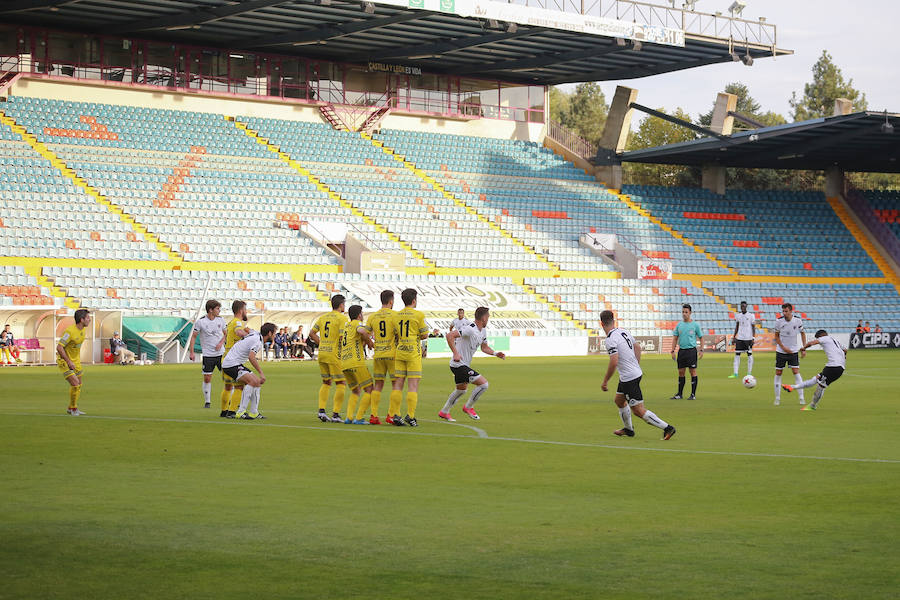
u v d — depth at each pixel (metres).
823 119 51.53
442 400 22.31
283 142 56.06
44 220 44.91
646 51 55.97
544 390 25.94
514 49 56.28
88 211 46.56
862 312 60.28
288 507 9.52
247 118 56.22
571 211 60.50
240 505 9.59
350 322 17.25
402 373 16.80
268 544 8.00
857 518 9.16
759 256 62.03
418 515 9.20
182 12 47.22
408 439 14.88
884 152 61.59
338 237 51.72
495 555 7.71
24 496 9.91
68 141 49.53
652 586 6.88
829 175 67.81
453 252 54.00
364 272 50.06
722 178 65.94
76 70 51.69
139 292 43.97
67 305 41.81
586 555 7.73
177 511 9.24
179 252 46.81
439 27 51.41
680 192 65.31
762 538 8.32
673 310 56.41
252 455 13.12
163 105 54.31
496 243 56.09
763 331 56.72
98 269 44.22
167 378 30.36
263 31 51.81
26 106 49.81
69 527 8.50
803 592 6.73
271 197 52.09
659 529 8.66
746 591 6.76
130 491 10.27
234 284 46.38
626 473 11.80
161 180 49.94
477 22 50.09
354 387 17.25
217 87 55.66
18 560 7.43
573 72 62.81
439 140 61.75
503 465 12.41
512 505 9.73
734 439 15.24
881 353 51.44
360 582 6.95
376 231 53.28
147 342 41.44
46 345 41.03
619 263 58.25
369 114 60.31
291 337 45.03
